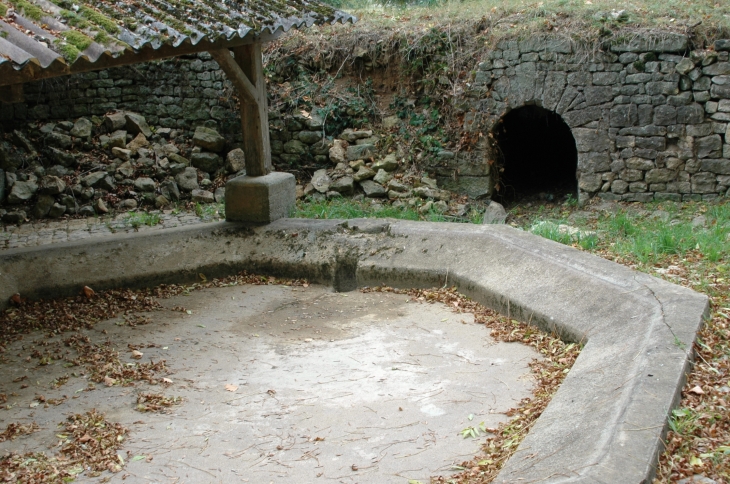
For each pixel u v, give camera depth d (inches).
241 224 304.0
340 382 197.6
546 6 414.3
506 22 413.1
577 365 181.9
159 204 427.2
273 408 184.4
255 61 296.0
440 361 208.1
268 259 290.4
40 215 406.6
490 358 207.9
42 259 267.4
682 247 259.9
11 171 419.2
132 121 453.1
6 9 200.7
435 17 445.1
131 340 230.5
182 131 463.8
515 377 194.4
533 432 152.3
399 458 158.2
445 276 264.5
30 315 250.7
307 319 247.6
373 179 424.8
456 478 148.1
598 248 269.6
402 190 417.4
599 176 402.3
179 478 154.7
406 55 433.1
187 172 440.8
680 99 378.9
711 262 242.4
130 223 391.9
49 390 197.9
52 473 156.9
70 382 202.4
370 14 479.2
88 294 265.3
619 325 193.2
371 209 397.4
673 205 385.4
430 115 432.1
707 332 178.2
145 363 213.0
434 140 426.9
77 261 271.7
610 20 389.4
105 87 456.1
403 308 253.6
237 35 259.8
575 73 393.7
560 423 150.4
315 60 453.4
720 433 137.6
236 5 271.7
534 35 396.8
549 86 400.5
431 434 167.8
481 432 167.2
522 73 403.9
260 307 259.9
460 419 174.1
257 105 300.7
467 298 255.4
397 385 194.1
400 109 441.1
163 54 231.1
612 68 386.6
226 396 192.1
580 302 213.2
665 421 136.3
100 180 425.4
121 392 195.6
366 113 446.6
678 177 388.8
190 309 258.8
